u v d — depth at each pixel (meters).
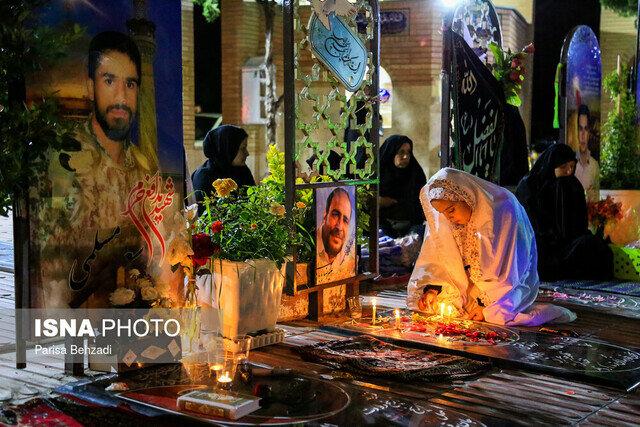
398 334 5.98
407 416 4.29
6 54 4.43
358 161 7.86
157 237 5.16
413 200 9.06
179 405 4.36
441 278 6.59
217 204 6.22
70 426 4.14
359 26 6.99
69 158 4.71
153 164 5.13
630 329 6.43
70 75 4.66
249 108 15.41
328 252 6.61
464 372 5.08
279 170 6.67
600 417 4.40
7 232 11.45
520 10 17.06
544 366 5.20
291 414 4.28
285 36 6.14
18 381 4.83
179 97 5.25
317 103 6.45
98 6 4.75
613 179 10.88
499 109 8.66
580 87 9.70
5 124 4.46
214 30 18.23
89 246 4.84
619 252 8.59
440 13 14.59
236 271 5.55
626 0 15.68
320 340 5.96
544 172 8.77
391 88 15.02
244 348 5.41
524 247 6.51
